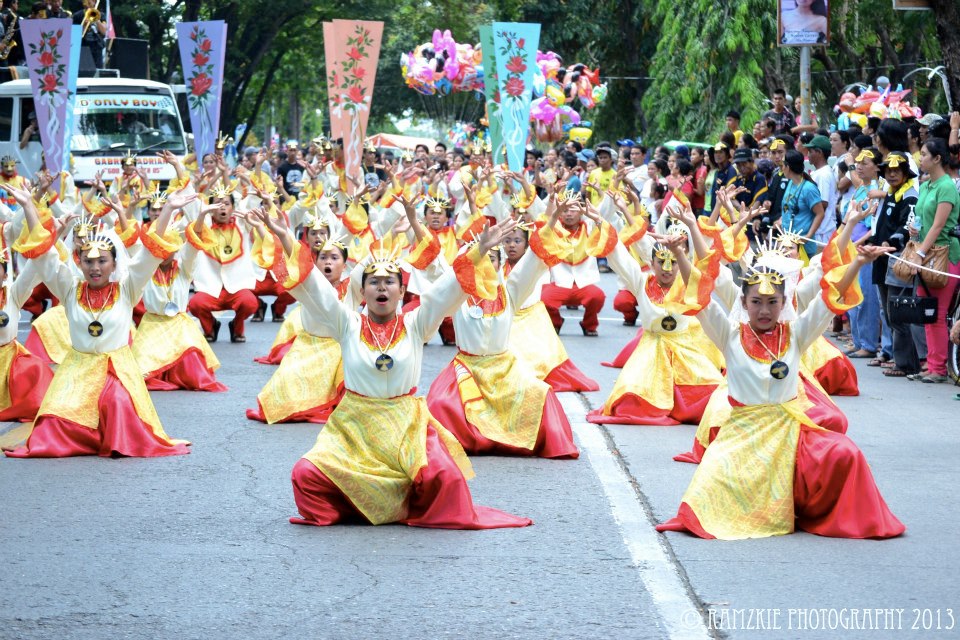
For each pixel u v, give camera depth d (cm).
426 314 657
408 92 5025
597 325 1459
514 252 1062
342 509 656
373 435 646
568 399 1049
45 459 812
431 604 524
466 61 2820
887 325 1220
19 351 959
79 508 684
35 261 822
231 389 1106
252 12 3506
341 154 1611
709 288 651
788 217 1329
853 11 2772
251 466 797
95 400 826
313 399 958
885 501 698
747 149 1398
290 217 1633
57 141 1296
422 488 645
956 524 650
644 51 3650
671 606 521
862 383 1126
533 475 781
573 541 621
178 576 562
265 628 496
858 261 625
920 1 1628
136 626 498
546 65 2733
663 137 2800
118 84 2111
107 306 827
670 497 715
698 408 952
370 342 646
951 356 1120
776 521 630
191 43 1553
